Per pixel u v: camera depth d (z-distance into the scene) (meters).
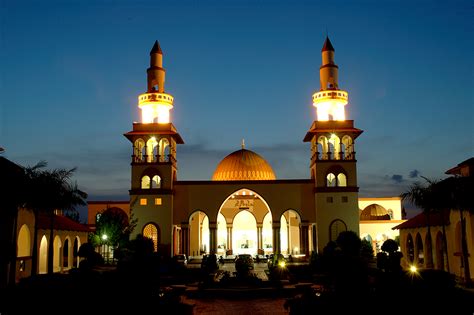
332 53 59.38
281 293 27.89
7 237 30.66
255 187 58.62
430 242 37.16
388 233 63.88
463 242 30.84
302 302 19.33
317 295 20.67
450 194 31.86
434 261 40.34
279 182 58.69
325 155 57.72
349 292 19.64
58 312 19.42
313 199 58.19
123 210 66.94
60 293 21.06
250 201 67.50
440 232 39.44
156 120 61.41
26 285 22.78
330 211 56.12
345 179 57.59
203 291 27.64
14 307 20.02
